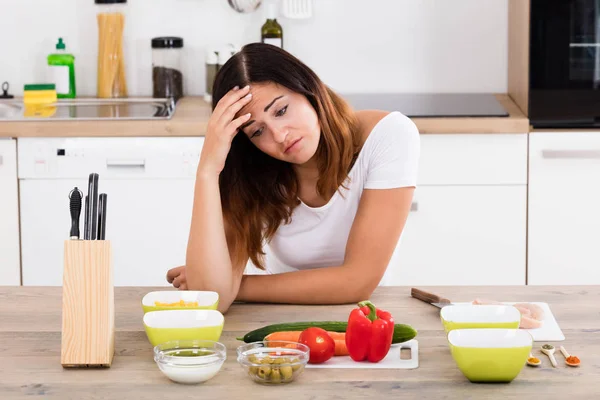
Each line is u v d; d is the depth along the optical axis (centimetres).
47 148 373
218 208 222
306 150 218
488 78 443
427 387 168
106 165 374
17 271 382
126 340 194
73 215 180
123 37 441
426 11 439
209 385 170
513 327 185
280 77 215
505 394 164
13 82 443
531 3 380
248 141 232
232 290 220
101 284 177
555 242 386
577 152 377
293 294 220
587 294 221
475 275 388
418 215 384
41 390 168
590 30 379
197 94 448
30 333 198
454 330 173
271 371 169
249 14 440
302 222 246
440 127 375
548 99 382
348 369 177
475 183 381
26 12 438
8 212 378
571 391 165
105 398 164
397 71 443
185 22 441
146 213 379
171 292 204
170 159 374
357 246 227
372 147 237
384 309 212
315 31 441
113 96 436
